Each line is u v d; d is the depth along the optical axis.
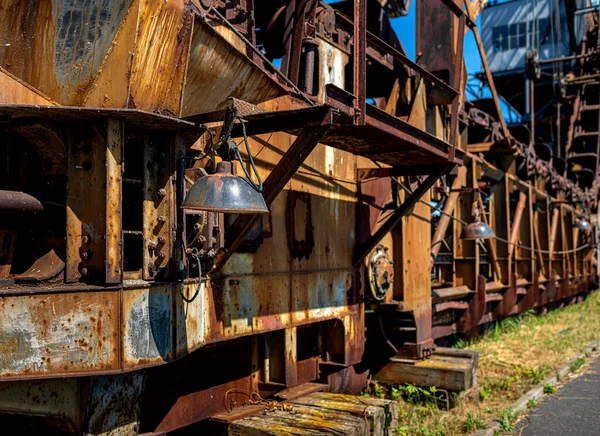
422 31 7.17
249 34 4.54
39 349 2.91
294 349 5.22
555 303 17.44
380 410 4.93
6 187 3.46
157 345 3.33
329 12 5.80
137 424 3.52
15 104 2.95
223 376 4.77
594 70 19.72
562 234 16.75
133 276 3.31
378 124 4.45
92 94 3.16
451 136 6.02
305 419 4.66
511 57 26.75
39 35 3.17
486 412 6.79
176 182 3.52
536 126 19.94
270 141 4.97
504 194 11.80
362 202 6.33
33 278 3.09
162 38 3.20
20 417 3.54
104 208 3.09
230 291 4.32
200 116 3.43
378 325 7.21
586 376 8.83
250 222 3.91
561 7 25.73
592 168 20.53
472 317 9.92
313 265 5.48
